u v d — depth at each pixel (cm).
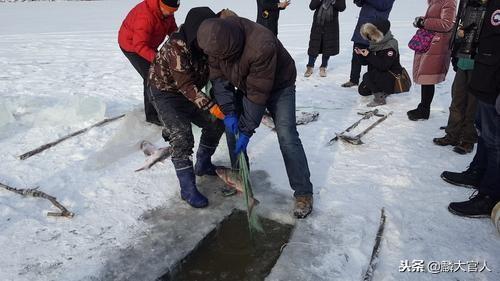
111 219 303
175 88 312
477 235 289
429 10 454
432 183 354
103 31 1223
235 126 288
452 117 415
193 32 276
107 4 2080
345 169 379
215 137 342
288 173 309
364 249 275
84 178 359
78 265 258
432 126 482
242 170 292
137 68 448
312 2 690
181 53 281
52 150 409
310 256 267
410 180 358
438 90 621
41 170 371
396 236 287
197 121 331
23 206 316
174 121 312
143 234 288
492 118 280
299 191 308
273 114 301
